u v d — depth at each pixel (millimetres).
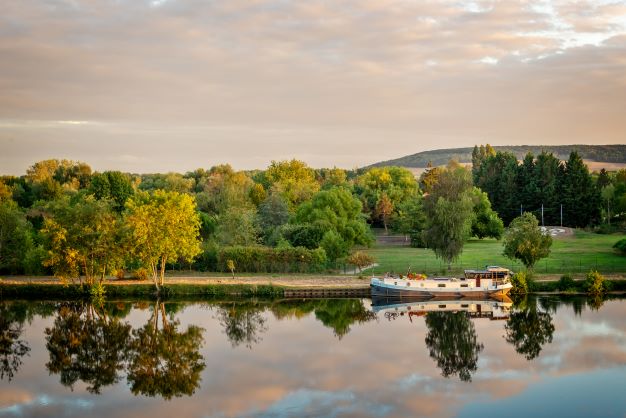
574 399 44094
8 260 98625
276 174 186000
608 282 85250
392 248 133875
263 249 100688
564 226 158250
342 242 106375
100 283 85250
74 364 55625
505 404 43312
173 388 48000
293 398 44969
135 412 43031
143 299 85438
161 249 83875
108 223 85812
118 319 73000
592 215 156250
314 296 86875
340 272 99875
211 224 119562
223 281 90062
